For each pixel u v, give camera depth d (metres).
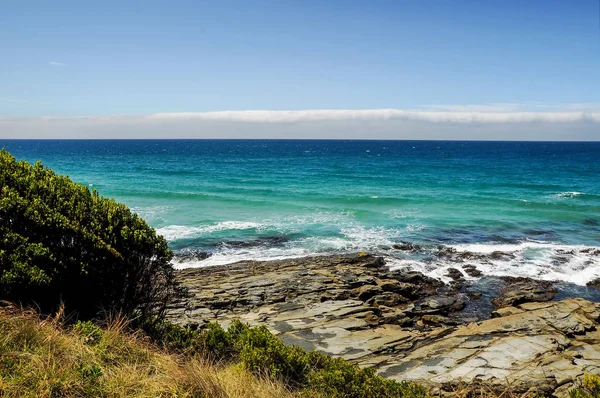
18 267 5.36
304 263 17.98
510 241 22.16
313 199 34.53
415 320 13.12
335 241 21.91
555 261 18.94
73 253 5.90
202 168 68.69
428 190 41.12
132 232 6.34
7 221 5.69
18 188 6.05
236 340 7.03
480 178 52.69
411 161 88.44
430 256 19.61
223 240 21.88
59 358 4.46
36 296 5.58
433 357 9.41
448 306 14.08
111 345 5.18
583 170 64.75
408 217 27.77
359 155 115.50
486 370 8.68
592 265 18.45
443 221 26.66
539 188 43.00
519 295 14.78
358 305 13.06
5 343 4.39
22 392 3.86
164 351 5.81
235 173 59.09
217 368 5.82
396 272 17.28
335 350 9.70
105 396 4.14
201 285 14.76
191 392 4.58
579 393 5.92
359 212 29.11
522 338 10.48
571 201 34.38
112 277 6.19
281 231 23.80
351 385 6.08
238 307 12.91
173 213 28.45
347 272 16.58
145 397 4.25
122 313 6.29
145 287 6.79
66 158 94.31
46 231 5.78
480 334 10.87
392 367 8.86
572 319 11.75
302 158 100.38
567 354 9.61
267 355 6.22
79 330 5.26
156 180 48.72
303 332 10.77
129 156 105.88
